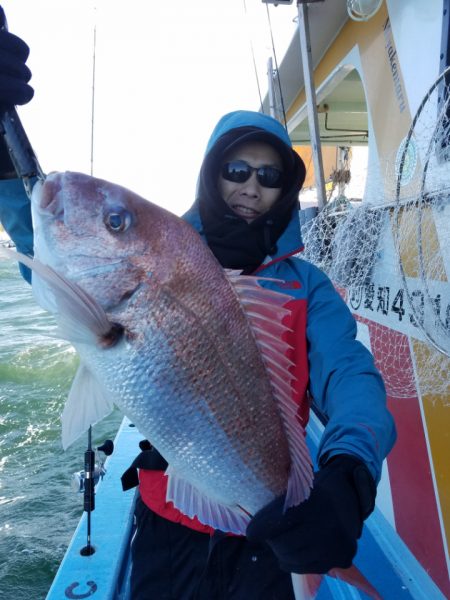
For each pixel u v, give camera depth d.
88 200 1.29
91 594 2.33
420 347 2.50
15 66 1.35
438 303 2.27
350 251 3.12
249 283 1.37
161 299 1.27
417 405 2.59
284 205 1.81
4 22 1.44
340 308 1.72
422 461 2.54
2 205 1.68
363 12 2.99
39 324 17.88
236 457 1.29
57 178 1.32
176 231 1.31
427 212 2.35
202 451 1.29
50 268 1.18
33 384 10.20
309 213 4.39
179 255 1.29
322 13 3.84
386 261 2.92
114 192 1.30
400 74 2.89
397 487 2.84
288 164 1.91
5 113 1.35
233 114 1.97
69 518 5.27
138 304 1.27
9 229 1.73
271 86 5.05
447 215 2.16
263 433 1.31
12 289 30.42
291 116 6.54
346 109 6.11
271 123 1.91
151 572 1.77
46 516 5.32
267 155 1.91
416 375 2.56
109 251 1.27
